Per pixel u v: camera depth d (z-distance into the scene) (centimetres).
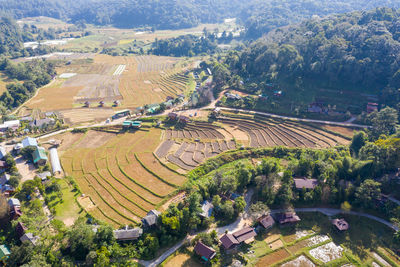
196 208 8712
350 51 17362
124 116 16125
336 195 9656
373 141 12581
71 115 16100
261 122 15150
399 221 8769
